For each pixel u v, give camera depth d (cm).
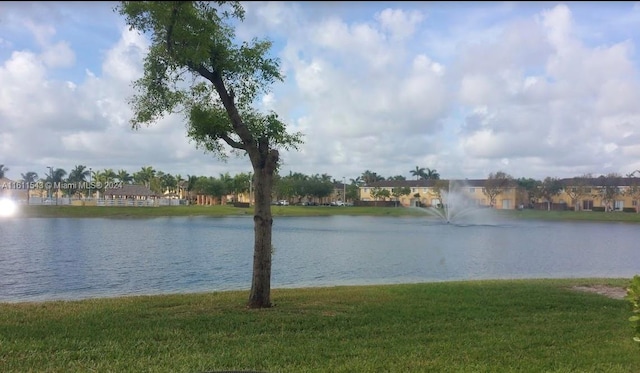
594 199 10588
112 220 6956
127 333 914
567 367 752
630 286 624
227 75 1113
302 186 13625
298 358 779
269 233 1183
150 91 1145
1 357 766
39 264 2419
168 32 933
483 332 950
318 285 1880
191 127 1221
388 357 788
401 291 1428
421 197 12862
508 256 3022
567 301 1268
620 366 762
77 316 1060
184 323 991
